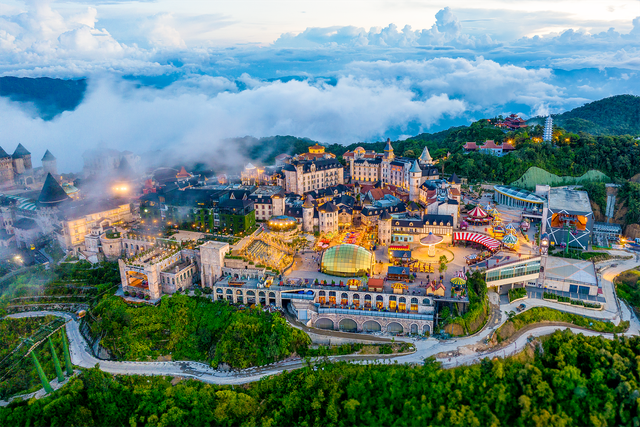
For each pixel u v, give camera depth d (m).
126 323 195.50
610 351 171.00
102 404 162.00
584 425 151.00
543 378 162.88
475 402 153.62
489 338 182.12
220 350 181.00
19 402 162.50
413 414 149.88
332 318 195.88
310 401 160.00
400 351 176.38
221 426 156.12
